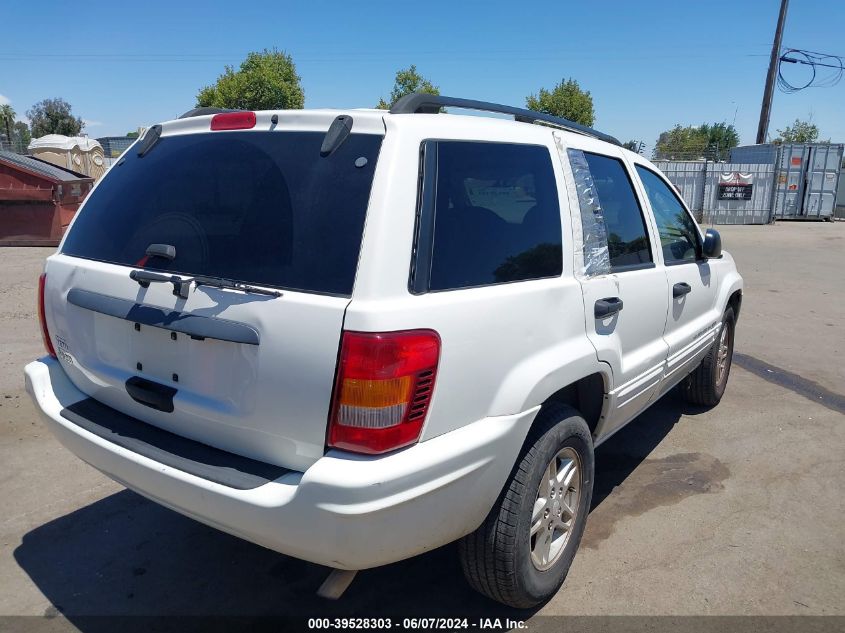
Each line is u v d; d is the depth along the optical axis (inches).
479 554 103.2
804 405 216.2
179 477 90.3
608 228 133.1
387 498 81.0
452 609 114.9
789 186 1031.0
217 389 91.4
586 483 121.0
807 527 141.6
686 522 143.1
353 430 81.6
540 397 101.9
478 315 92.7
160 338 97.3
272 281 88.4
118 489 153.5
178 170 107.2
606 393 125.2
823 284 457.1
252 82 1740.9
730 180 981.8
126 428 103.6
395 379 81.6
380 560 85.6
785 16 1045.2
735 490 157.8
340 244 85.7
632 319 133.9
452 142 98.2
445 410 88.7
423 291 88.0
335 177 90.2
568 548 118.8
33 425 185.2
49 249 548.7
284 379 84.7
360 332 80.6
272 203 93.7
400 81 1502.2
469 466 90.2
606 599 117.5
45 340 121.3
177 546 132.3
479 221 99.3
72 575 122.4
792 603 116.6
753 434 191.6
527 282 104.6
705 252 174.7
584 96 1561.3
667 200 167.3
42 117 2405.3
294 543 83.4
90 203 119.5
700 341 175.8
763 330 323.6
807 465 171.6
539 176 113.7
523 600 108.7
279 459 89.0
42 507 144.9
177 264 98.0
